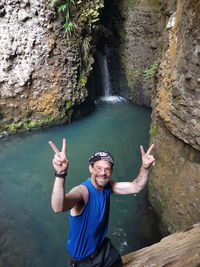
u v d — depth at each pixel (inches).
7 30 346.9
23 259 192.7
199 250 116.3
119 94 545.6
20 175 298.2
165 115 202.2
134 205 245.4
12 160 327.3
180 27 190.2
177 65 185.8
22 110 385.4
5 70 358.0
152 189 221.9
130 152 341.1
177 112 182.1
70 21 375.9
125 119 442.9
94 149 348.8
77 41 398.6
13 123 384.2
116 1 488.1
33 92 385.1
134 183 93.2
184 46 174.7
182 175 181.3
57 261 191.9
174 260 114.3
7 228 221.9
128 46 482.6
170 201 189.0
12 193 268.4
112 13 505.4
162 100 212.2
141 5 447.8
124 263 118.5
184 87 173.2
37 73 379.6
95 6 398.0
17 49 357.4
